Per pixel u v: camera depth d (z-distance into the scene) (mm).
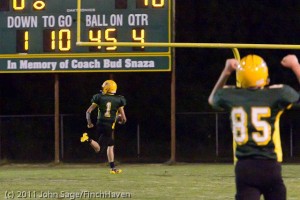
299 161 48469
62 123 48688
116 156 49938
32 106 55750
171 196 24609
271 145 12633
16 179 31953
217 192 25844
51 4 41469
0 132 48625
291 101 12742
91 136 49562
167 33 40750
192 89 56000
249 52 56906
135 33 40781
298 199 23672
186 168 40188
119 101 34406
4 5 41750
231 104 12859
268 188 12656
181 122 50469
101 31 40875
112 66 41406
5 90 55750
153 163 46812
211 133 50094
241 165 12594
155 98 55094
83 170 38969
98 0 40844
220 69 57094
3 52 41875
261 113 12688
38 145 49031
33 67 41750
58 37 41562
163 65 41344
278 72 56812
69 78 55656
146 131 51281
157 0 40688
